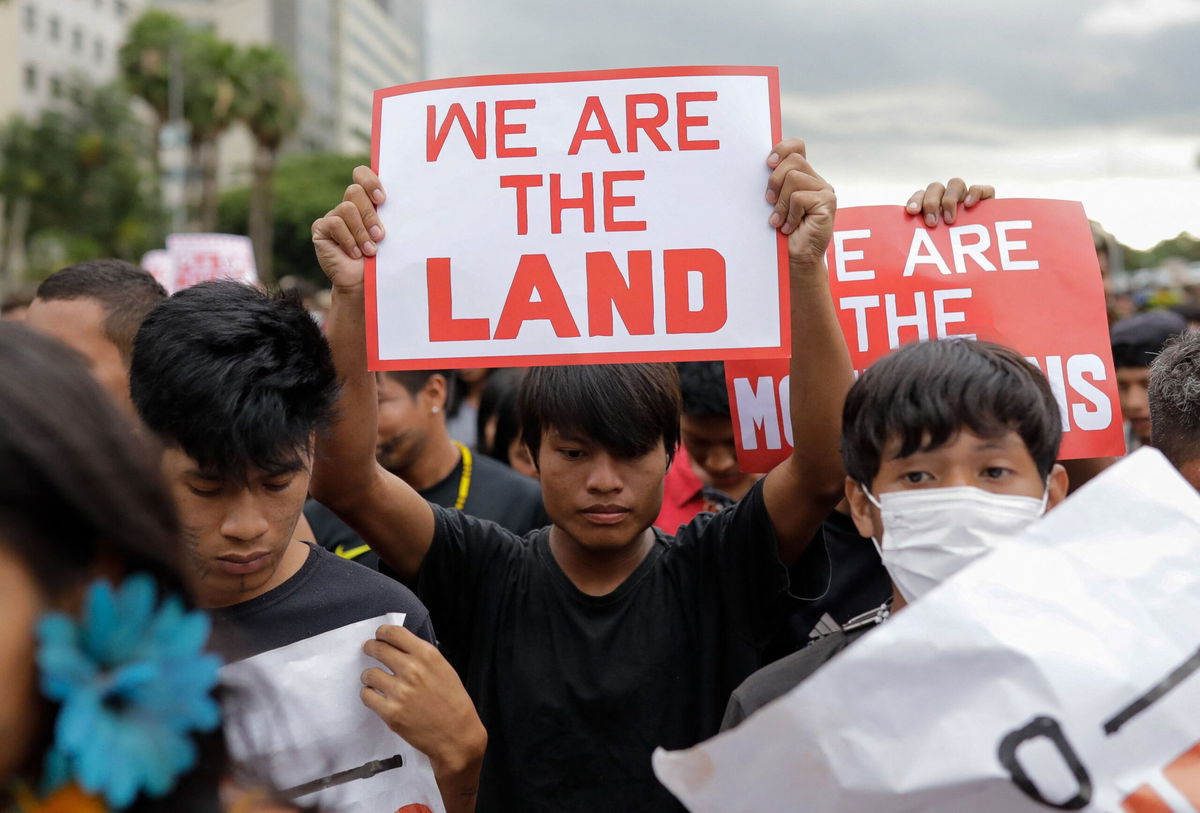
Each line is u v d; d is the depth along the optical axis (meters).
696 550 2.39
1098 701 1.38
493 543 2.46
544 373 2.31
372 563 3.49
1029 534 1.46
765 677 1.88
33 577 0.90
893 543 1.75
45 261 49.44
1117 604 1.43
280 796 1.17
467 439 6.20
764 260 2.13
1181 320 4.22
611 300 2.14
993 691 1.39
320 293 8.98
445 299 2.15
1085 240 2.58
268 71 45.81
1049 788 1.37
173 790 0.98
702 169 2.15
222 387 1.75
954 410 1.69
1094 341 2.53
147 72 45.81
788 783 1.40
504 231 2.15
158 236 52.03
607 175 2.15
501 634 2.37
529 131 2.16
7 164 49.22
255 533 1.80
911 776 1.36
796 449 2.22
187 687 0.94
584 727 2.28
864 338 2.56
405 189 2.17
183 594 1.00
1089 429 2.50
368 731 1.83
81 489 0.91
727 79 2.16
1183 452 2.07
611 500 2.26
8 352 0.94
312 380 1.89
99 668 0.91
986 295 2.55
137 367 1.83
